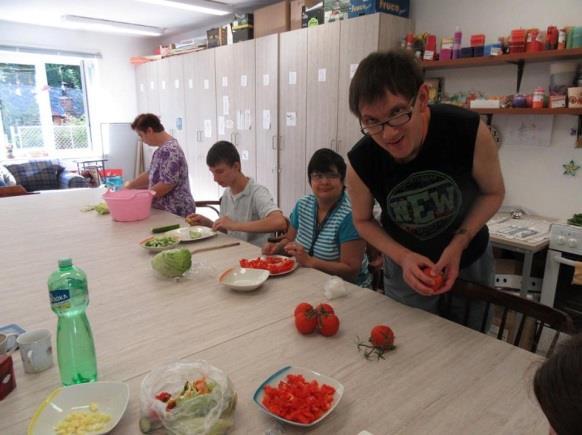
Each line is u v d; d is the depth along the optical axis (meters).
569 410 0.39
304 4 3.76
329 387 0.86
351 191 1.35
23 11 4.90
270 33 4.13
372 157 1.25
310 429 0.78
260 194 2.17
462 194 1.24
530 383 0.50
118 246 1.92
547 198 2.71
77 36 6.03
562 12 2.49
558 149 2.61
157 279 1.51
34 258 1.75
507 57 2.52
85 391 0.84
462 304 1.36
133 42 6.59
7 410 0.83
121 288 1.43
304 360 1.00
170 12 4.95
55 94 6.11
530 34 2.46
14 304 1.31
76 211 2.67
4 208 2.75
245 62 4.38
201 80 5.11
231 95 4.66
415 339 1.09
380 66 0.95
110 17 5.25
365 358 1.00
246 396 0.86
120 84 6.56
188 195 2.88
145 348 1.05
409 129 1.02
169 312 1.25
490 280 1.48
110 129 6.38
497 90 2.82
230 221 2.07
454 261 1.15
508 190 2.88
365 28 3.14
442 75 3.08
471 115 1.14
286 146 4.07
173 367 0.87
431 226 1.30
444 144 1.15
